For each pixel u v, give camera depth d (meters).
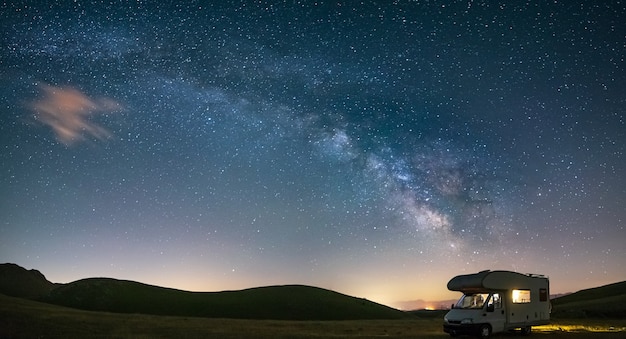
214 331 37.16
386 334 35.28
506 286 27.11
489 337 26.23
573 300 102.75
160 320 50.88
